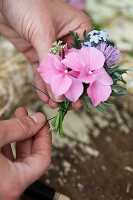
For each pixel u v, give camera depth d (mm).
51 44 226
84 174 278
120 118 328
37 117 201
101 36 183
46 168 186
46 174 280
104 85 176
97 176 275
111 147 301
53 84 165
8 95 308
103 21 564
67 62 168
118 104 328
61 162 290
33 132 196
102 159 290
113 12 588
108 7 592
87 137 312
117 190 262
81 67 170
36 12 237
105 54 183
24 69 339
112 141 306
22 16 242
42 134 206
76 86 171
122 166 282
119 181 269
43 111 343
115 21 578
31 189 235
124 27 566
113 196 258
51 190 238
